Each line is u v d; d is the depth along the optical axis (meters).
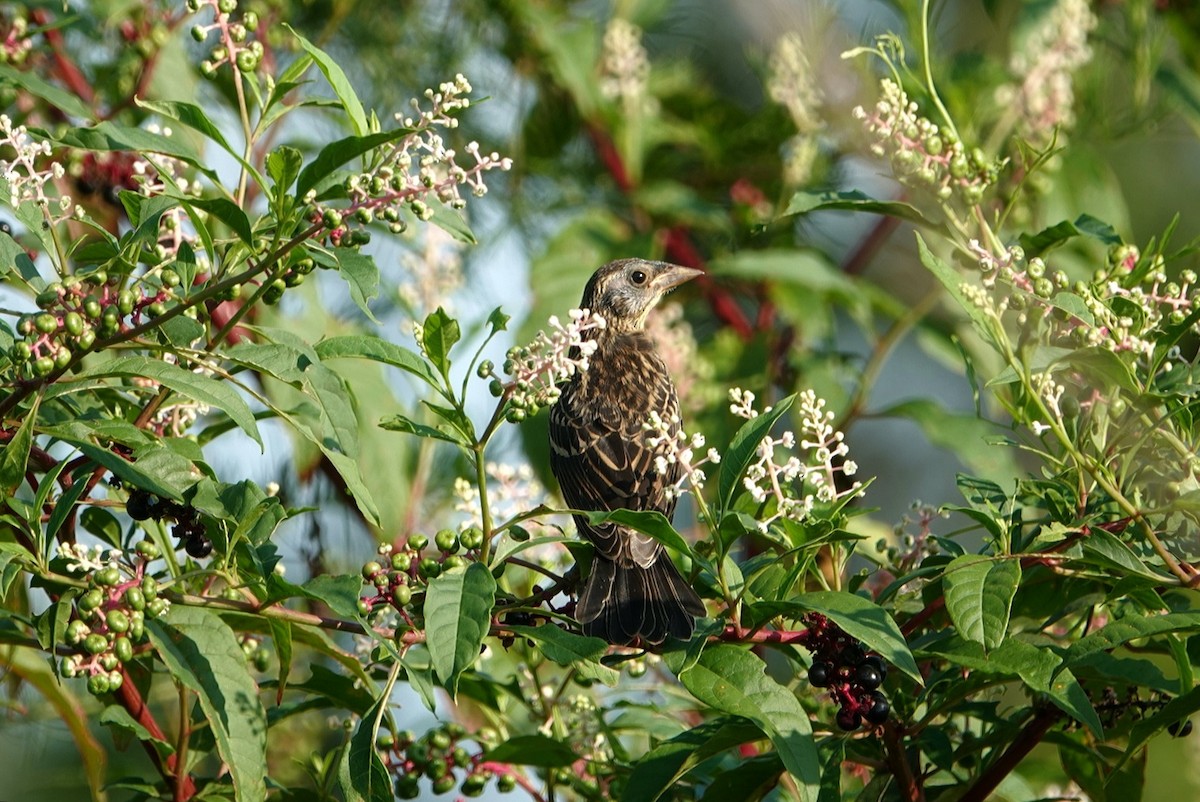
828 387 12.59
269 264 6.97
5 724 10.51
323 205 7.00
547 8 14.76
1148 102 14.52
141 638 6.93
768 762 7.73
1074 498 7.55
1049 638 8.16
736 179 14.78
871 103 13.31
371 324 12.79
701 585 8.54
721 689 6.80
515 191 14.30
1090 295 7.40
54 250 7.59
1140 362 8.00
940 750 7.93
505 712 9.54
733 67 15.29
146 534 8.00
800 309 13.04
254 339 10.95
